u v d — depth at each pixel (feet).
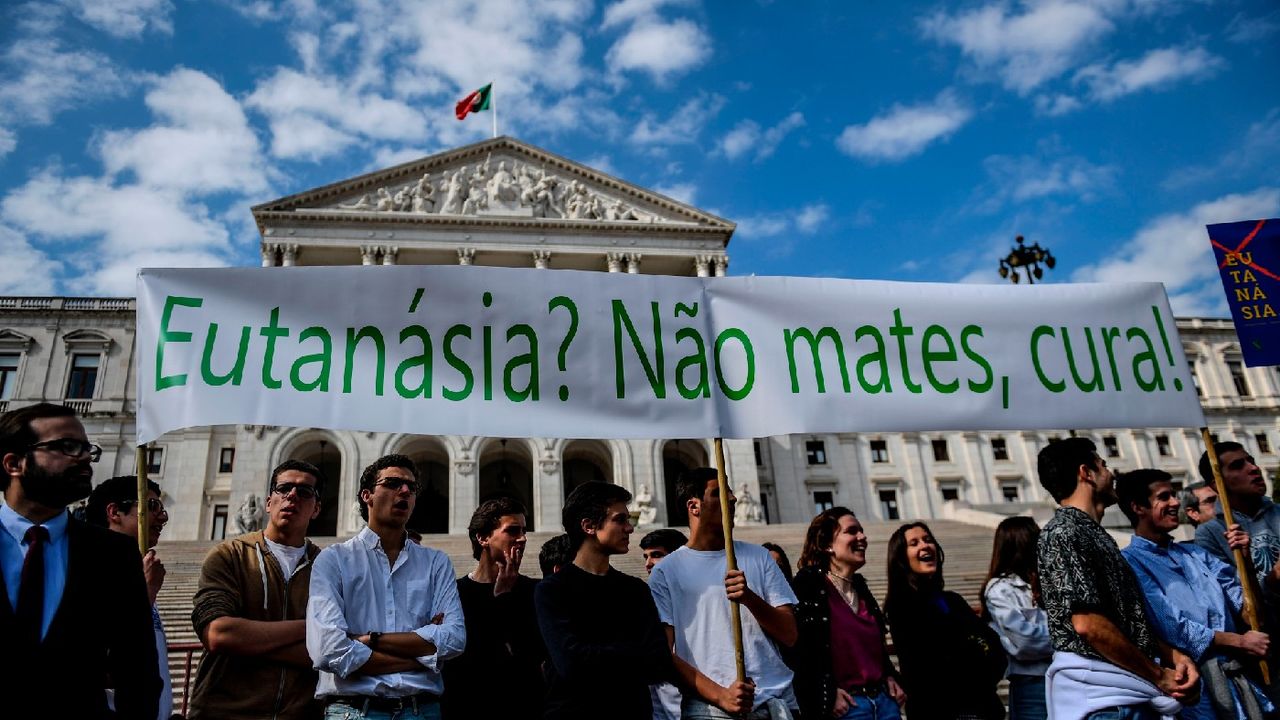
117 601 15.03
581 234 175.63
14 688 13.48
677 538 30.22
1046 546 19.60
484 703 23.26
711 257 179.52
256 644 19.30
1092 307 24.61
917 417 22.41
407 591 20.16
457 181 175.73
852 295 23.22
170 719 19.81
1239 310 25.64
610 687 18.15
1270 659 22.44
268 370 20.30
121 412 172.96
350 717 17.98
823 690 22.40
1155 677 18.30
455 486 147.33
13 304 178.19
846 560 24.48
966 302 23.86
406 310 21.18
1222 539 26.21
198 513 165.58
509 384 20.99
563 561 30.01
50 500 14.85
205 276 20.84
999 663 24.47
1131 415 23.77
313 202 168.96
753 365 22.17
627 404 21.29
